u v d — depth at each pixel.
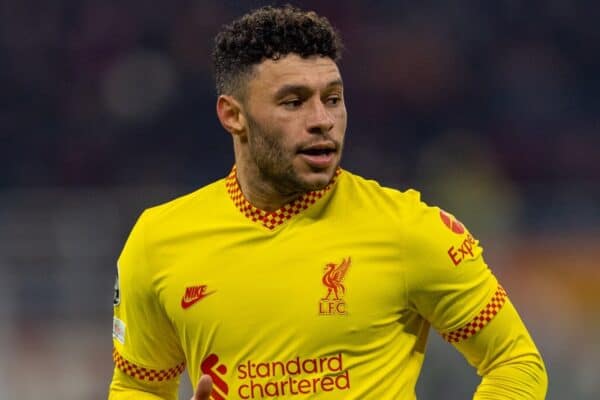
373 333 11.97
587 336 33.47
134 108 57.09
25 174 54.84
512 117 59.28
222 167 55.16
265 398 11.95
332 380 11.86
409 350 12.33
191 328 12.29
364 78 59.91
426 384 29.73
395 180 49.28
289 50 11.75
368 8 61.53
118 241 34.81
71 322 32.72
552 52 61.88
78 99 57.47
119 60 58.50
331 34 11.91
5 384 31.86
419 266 11.99
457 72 60.62
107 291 33.41
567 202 38.59
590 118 59.62
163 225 12.58
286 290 11.99
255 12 12.25
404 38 61.03
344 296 11.91
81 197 35.81
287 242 12.15
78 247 34.22
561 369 32.88
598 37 62.38
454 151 52.41
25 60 58.47
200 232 12.41
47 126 56.44
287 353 11.90
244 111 12.08
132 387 13.45
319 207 12.26
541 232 36.50
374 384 11.95
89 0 60.41
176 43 59.12
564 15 63.12
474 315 12.16
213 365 12.21
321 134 11.65
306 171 11.75
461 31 61.81
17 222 34.31
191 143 56.22
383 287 11.97
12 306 32.66
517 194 39.84
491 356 12.33
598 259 34.97
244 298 12.06
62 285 33.28
